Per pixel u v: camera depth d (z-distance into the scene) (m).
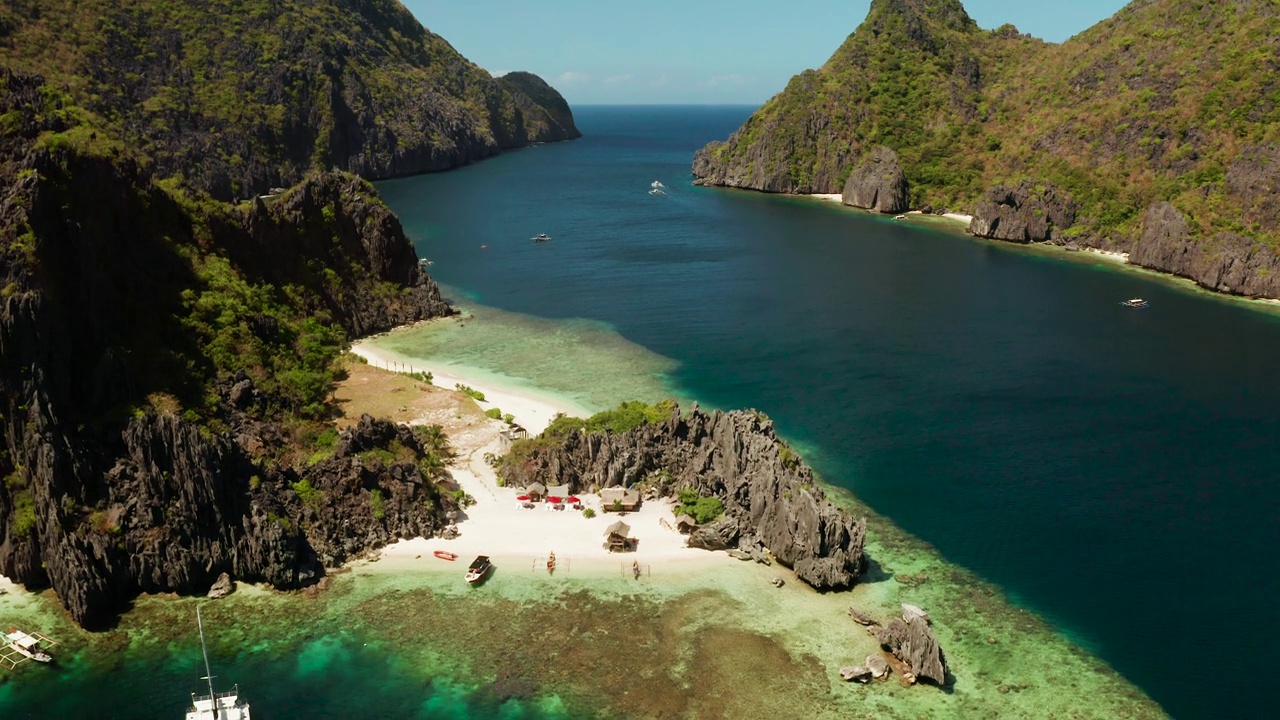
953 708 60.56
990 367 127.88
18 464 70.25
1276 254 169.88
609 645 66.25
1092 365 129.00
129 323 86.94
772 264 197.00
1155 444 101.94
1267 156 185.12
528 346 135.00
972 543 81.06
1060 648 66.88
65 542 66.62
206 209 117.81
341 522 78.06
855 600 72.25
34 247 73.50
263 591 71.81
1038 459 97.94
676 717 59.34
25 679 61.44
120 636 66.00
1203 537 82.25
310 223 139.12
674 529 81.62
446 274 182.38
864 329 146.38
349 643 66.12
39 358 69.75
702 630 68.06
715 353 132.75
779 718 59.38
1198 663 65.38
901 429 105.62
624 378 121.25
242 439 83.94
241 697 60.59
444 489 86.31
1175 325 150.38
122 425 74.06
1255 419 109.12
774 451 82.75
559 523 82.31
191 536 71.06
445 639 66.69
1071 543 81.12
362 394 108.06
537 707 60.16
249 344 100.81
